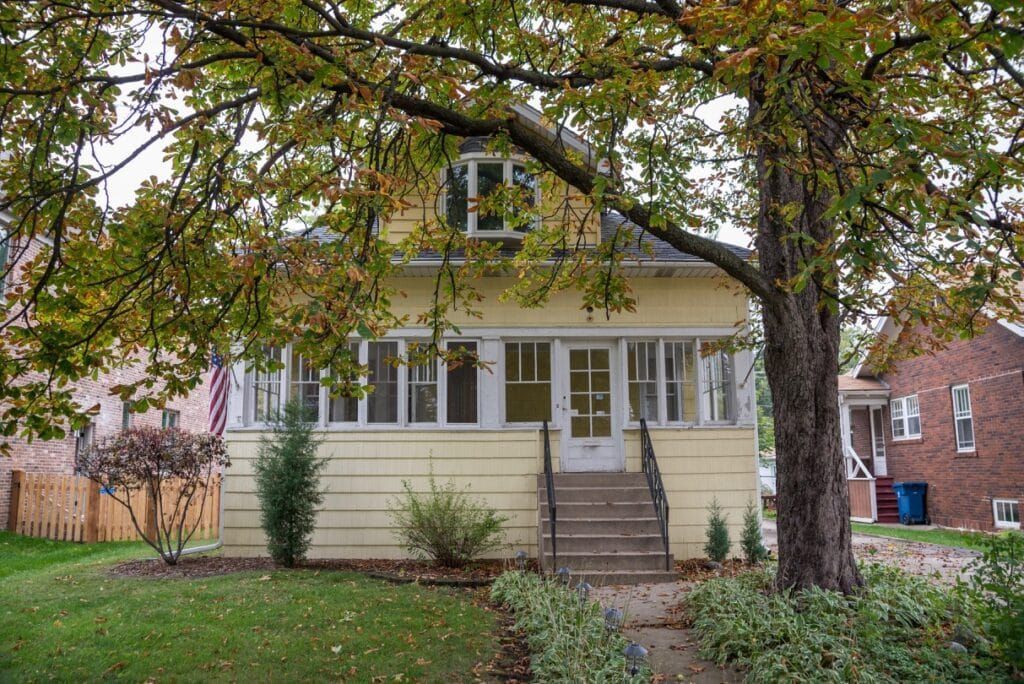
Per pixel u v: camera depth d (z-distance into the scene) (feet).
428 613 27.84
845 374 90.38
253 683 20.44
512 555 42.39
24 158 21.93
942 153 16.05
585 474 42.93
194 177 22.79
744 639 22.86
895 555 44.47
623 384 44.37
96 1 21.31
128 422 63.62
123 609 27.12
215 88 23.27
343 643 23.84
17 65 21.34
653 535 38.81
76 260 19.53
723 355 45.27
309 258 17.53
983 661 20.06
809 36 14.80
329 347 21.48
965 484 65.31
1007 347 60.08
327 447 43.19
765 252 28.76
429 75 19.04
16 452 50.72
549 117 21.27
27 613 26.53
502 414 43.91
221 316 19.25
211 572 36.37
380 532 42.47
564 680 19.86
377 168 20.98
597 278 26.07
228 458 40.81
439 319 28.32
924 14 15.39
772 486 122.31
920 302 27.66
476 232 43.42
